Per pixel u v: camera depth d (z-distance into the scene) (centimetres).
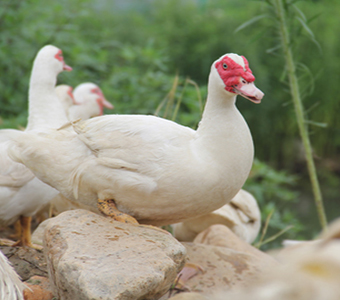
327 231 87
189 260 345
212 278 330
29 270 316
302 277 83
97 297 218
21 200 348
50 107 415
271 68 1499
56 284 248
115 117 291
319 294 80
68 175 290
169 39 1490
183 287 321
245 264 347
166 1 1709
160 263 240
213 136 275
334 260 83
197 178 267
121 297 220
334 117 1677
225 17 1523
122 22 1510
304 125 523
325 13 1625
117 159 274
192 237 474
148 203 278
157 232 272
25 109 724
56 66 421
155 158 270
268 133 1603
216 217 444
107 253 244
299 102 519
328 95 1606
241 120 281
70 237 255
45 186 354
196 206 279
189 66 1465
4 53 711
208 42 1462
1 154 343
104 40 983
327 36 1595
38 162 296
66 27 753
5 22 739
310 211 1190
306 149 523
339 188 1507
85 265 232
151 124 283
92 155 286
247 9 1534
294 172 1655
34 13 793
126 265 235
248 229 477
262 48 1475
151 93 766
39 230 396
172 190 269
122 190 276
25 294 274
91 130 288
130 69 807
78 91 598
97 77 849
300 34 500
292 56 516
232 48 1447
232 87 272
